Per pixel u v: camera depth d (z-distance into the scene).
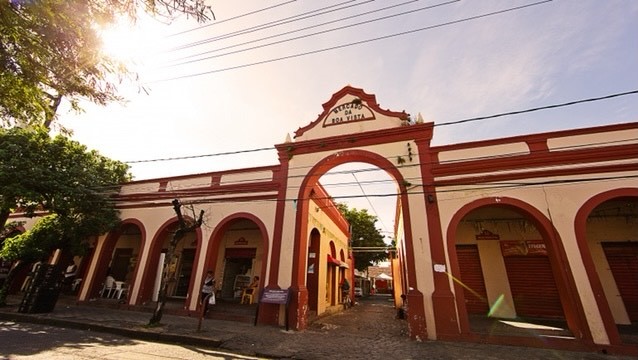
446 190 9.83
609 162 8.58
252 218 12.04
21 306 10.20
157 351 6.78
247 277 15.93
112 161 15.95
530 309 11.37
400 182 10.35
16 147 10.51
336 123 12.30
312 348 7.50
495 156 9.69
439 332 8.43
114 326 8.82
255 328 9.59
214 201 12.89
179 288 16.55
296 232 11.15
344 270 20.92
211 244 12.20
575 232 8.29
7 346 6.32
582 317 7.64
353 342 8.20
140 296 12.48
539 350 7.45
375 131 11.35
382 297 37.25
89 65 4.09
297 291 10.21
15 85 4.05
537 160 9.16
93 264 13.86
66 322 9.20
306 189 11.72
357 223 32.94
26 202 11.22
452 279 8.86
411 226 9.74
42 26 3.51
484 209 12.64
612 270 10.71
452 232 9.28
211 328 9.22
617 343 7.25
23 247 11.55
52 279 10.86
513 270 12.01
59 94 4.44
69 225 12.11
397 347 7.64
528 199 8.95
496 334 8.28
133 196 14.63
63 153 11.97
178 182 14.31
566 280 8.02
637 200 8.48
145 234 13.64
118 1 3.62
